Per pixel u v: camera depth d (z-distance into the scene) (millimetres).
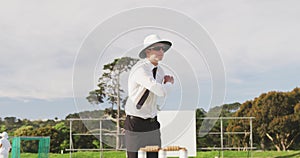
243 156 14773
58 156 14352
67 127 20094
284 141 20141
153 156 3566
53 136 19641
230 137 19922
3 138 8914
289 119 20016
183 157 3434
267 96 20500
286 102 20297
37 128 21250
